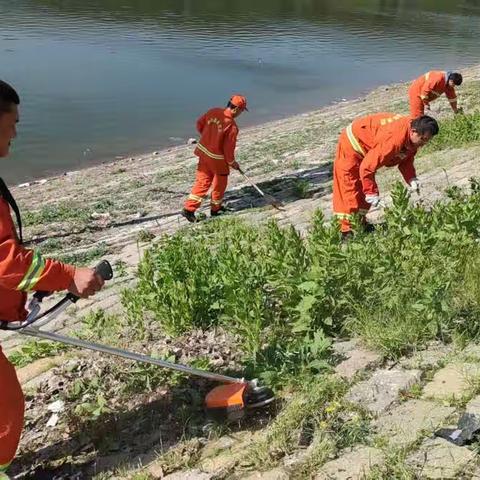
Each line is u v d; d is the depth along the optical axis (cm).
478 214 603
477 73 2597
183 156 1656
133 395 457
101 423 427
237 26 3994
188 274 576
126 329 568
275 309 546
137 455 402
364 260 543
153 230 1027
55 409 453
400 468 337
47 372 516
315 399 410
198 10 4528
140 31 3616
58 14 3997
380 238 608
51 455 412
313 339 493
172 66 2806
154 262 630
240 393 410
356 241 593
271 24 4141
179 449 396
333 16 4678
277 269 543
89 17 3959
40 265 333
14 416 349
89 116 2022
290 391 437
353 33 3994
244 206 1114
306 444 379
